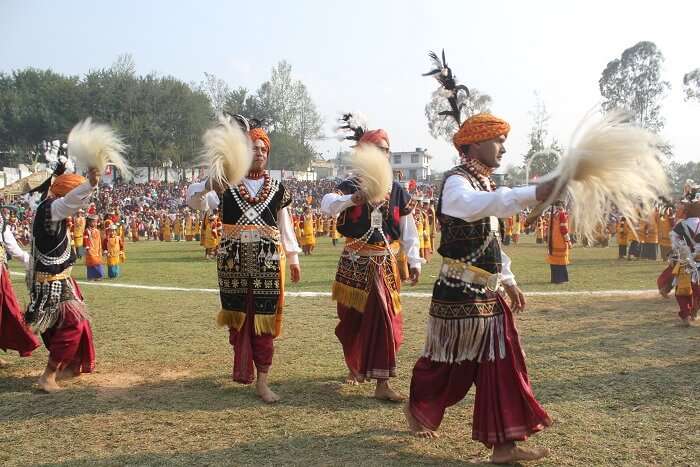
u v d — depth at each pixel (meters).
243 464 3.70
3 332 5.97
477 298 3.67
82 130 5.15
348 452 3.88
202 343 7.13
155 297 11.05
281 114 79.56
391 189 5.38
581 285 12.11
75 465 3.71
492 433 3.60
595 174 2.91
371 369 4.97
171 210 51.28
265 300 5.09
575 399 4.82
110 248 14.78
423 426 3.93
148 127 65.00
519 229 27.94
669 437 4.00
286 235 5.48
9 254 6.03
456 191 3.52
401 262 7.68
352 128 6.01
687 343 6.73
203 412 4.70
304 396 5.12
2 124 69.75
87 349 5.70
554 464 3.63
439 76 4.32
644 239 18.16
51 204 5.30
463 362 3.76
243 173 5.02
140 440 4.13
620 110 3.03
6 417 4.62
